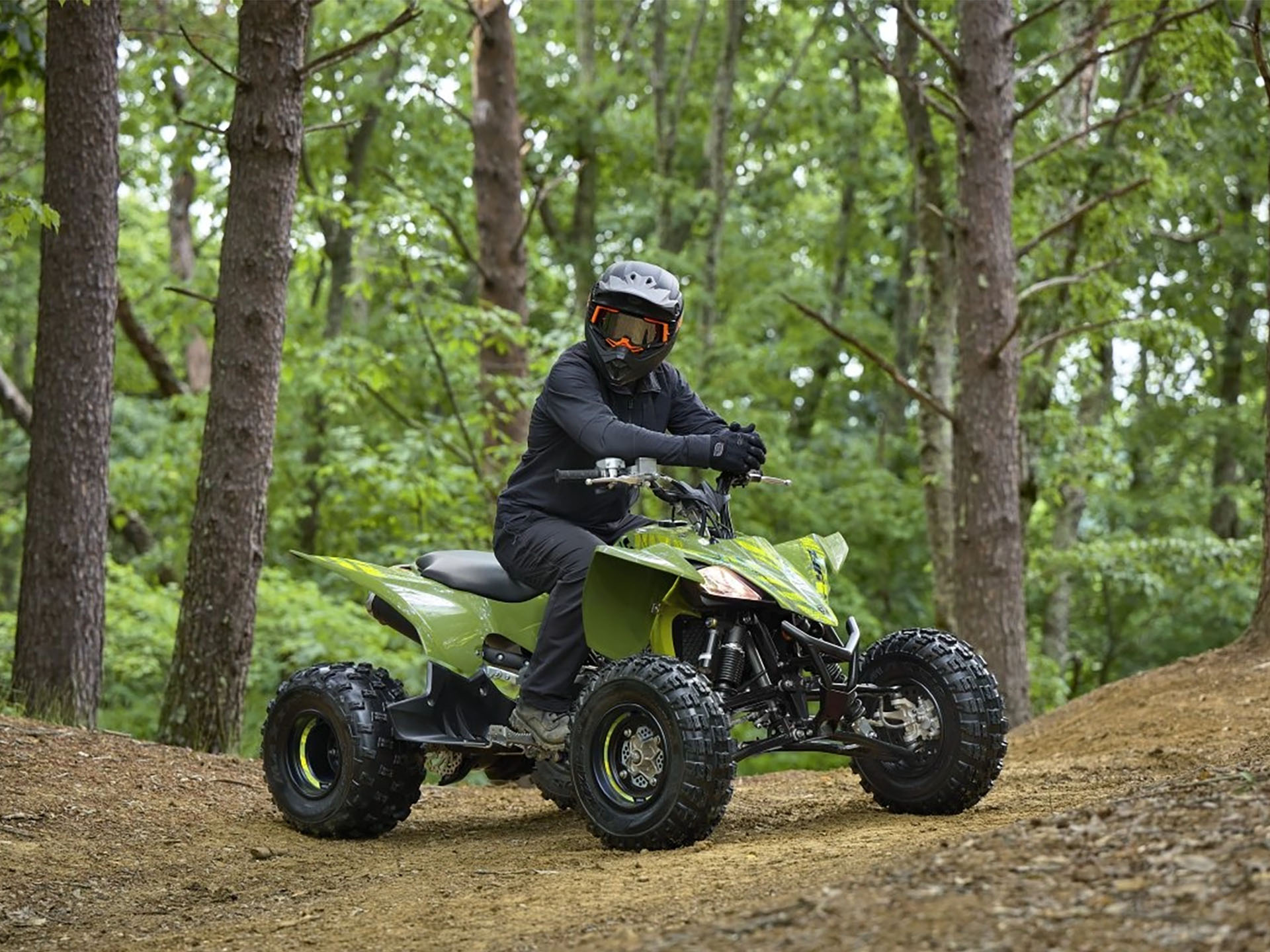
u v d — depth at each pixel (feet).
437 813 23.54
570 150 78.69
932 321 53.57
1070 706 31.30
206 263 66.64
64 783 22.52
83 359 30.71
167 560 63.05
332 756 20.86
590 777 17.35
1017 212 50.72
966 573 38.37
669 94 85.10
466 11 54.49
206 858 19.11
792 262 89.97
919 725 18.57
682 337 73.97
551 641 18.39
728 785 16.61
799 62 78.28
